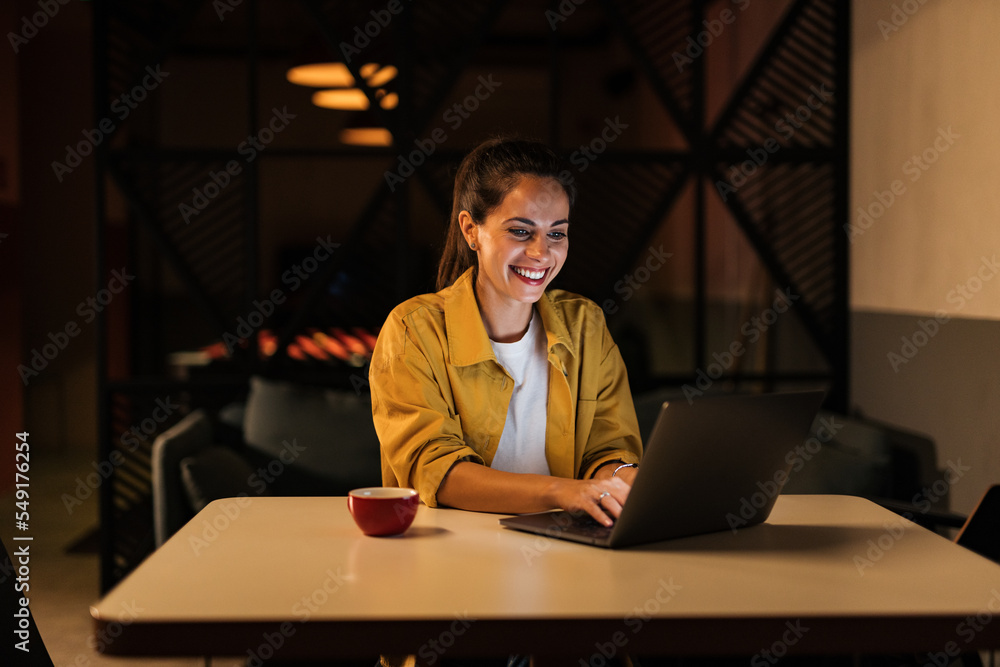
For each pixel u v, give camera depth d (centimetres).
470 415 164
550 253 156
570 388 169
